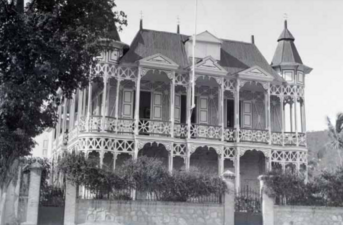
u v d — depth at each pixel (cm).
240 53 3538
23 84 1705
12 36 1695
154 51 3209
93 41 1850
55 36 1761
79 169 2125
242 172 3375
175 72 3098
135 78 2997
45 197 2103
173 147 2989
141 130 2953
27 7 1894
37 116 1836
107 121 2880
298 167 3244
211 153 3303
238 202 2414
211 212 2303
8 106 1678
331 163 5178
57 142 3672
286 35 3575
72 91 2042
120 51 3027
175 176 2291
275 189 2402
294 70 3400
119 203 2169
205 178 2325
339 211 2494
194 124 3059
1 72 1755
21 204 2020
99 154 2830
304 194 2470
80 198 2131
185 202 2278
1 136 1709
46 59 1720
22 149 1805
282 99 3334
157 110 3225
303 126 3347
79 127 2927
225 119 3394
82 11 1880
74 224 2084
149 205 2217
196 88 3356
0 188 1775
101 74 2897
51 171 2361
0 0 1705
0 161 1753
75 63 1892
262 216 2372
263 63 3528
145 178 2222
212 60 3123
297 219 2417
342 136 4419
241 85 3212
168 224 2230
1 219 1789
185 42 3369
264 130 3222
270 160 3184
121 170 2236
